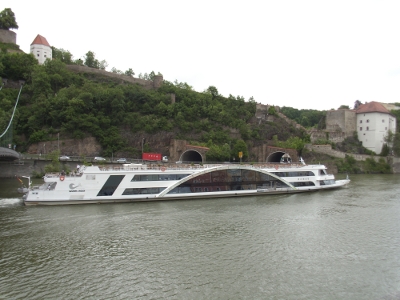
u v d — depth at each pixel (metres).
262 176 58.78
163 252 31.69
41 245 33.03
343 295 24.36
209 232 37.66
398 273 27.97
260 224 41.00
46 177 48.94
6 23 144.25
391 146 134.75
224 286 25.31
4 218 41.62
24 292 23.98
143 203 50.53
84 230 37.59
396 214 46.53
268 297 23.86
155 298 23.50
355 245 34.19
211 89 143.88
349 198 57.84
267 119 141.62
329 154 123.19
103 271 27.56
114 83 134.25
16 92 118.31
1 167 88.94
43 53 149.12
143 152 108.19
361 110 144.38
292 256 31.17
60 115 106.94
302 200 55.09
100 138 108.06
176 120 117.50
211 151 102.56
